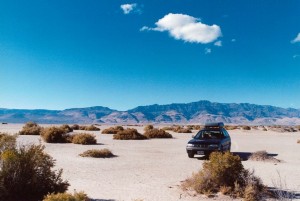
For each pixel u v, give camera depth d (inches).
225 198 386.3
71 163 638.5
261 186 415.2
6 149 379.2
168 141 1247.5
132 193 405.7
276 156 826.2
